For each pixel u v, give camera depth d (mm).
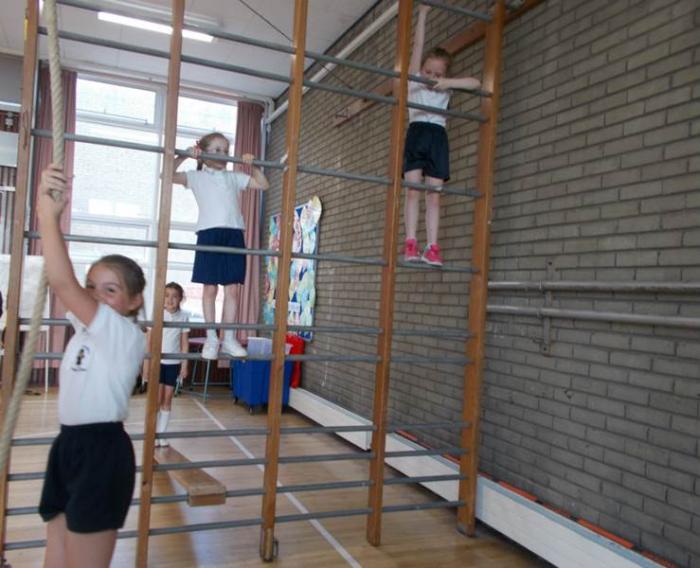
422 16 3287
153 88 7371
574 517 2816
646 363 2516
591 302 2805
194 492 2697
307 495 3736
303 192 6609
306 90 6660
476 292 3270
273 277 7234
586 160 2887
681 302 2373
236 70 2760
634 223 2602
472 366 3248
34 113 2463
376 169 4969
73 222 7039
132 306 1836
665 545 2387
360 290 5180
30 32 2426
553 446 3000
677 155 2422
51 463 1678
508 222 3410
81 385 1652
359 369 5129
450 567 2834
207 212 3090
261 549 2822
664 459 2416
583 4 2961
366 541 3086
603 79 2814
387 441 4277
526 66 3342
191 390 7141
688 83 2396
